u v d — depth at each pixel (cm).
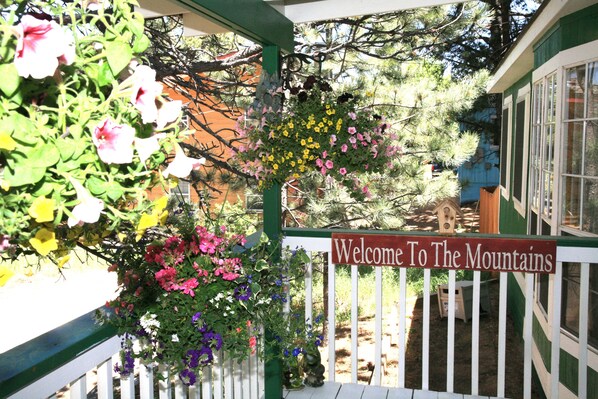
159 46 533
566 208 419
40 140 91
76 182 95
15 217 92
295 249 335
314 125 279
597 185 374
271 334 308
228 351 232
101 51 104
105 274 977
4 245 97
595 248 296
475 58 1288
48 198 95
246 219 650
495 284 909
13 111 90
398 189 671
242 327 231
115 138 96
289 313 293
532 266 302
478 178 1473
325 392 330
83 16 102
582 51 383
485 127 1283
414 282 924
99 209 96
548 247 299
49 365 169
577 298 399
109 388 205
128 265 223
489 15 752
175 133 110
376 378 337
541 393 492
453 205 314
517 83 717
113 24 102
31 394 164
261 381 320
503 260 304
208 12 236
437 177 709
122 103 101
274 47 311
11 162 88
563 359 413
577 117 402
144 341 224
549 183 472
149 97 102
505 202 804
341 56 705
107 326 200
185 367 220
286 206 677
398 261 319
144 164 103
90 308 770
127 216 104
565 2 362
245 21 268
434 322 743
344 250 327
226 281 231
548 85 483
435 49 1071
